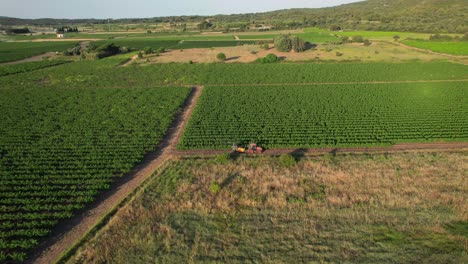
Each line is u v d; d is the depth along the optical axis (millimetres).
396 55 111812
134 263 23656
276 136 46750
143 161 40844
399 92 69250
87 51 130000
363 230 26484
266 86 76438
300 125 50812
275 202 30641
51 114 57844
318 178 35031
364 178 34812
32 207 30359
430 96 65938
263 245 25047
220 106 61031
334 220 27844
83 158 40562
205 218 28609
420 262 22969
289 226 27188
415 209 29047
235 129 49406
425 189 32250
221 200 31141
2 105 63469
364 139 45562
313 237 25766
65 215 29328
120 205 31234
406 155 40625
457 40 138750
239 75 88500
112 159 40719
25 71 99312
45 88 77625
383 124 50750
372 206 29656
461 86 73562
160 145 45531
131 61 116125
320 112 56812
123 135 48500
